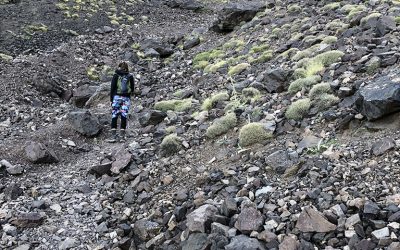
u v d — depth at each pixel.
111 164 11.09
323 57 12.84
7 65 19.98
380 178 7.05
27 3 30.44
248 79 14.84
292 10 22.28
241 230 6.87
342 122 9.03
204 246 6.82
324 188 7.27
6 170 11.18
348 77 10.93
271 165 8.61
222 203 7.73
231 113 11.71
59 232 8.57
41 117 15.70
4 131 14.08
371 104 8.50
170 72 20.95
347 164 7.71
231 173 8.91
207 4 40.03
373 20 14.20
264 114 11.23
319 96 10.41
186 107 14.42
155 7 37.69
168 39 27.23
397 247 5.61
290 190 7.60
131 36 28.34
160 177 10.02
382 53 11.23
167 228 8.09
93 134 13.90
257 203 7.59
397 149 7.56
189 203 8.37
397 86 8.30
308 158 8.38
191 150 10.92
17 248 8.05
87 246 8.12
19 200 9.84
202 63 20.33
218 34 25.50
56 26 27.30
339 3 19.61
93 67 22.66
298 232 6.54
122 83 13.55
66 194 10.16
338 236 6.25
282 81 12.67
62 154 12.66
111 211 9.27
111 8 33.72
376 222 6.14
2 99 16.83
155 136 12.66
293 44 16.70
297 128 9.94
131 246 7.97
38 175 11.24
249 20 24.98
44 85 18.88
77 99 18.09
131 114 15.73
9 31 24.78
